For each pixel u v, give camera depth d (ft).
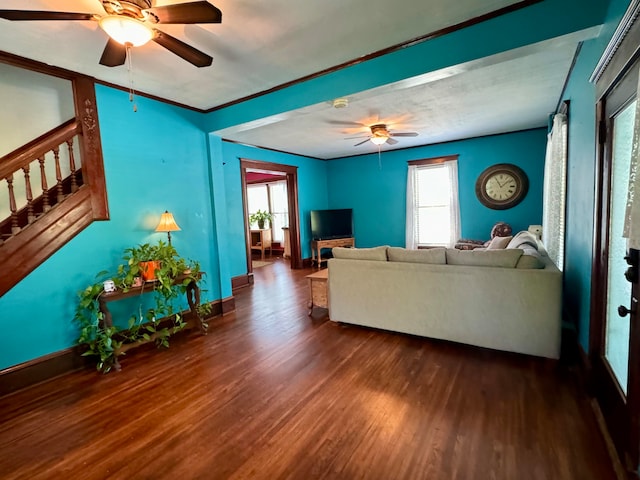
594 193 6.69
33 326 8.54
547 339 8.41
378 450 5.63
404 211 22.62
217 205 13.38
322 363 8.93
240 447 5.84
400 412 6.65
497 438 5.79
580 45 8.06
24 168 8.39
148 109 11.05
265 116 11.10
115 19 5.36
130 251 10.30
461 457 5.39
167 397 7.59
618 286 5.85
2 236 8.44
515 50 7.00
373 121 14.80
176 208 11.99
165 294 10.34
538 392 7.16
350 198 25.04
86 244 9.56
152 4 5.70
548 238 12.74
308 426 6.34
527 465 5.17
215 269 13.46
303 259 24.25
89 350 9.33
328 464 5.37
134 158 10.66
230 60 8.70
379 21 7.18
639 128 3.92
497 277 8.86
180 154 12.10
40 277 8.66
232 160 18.42
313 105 9.99
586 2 6.25
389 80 8.58
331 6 6.56
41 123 11.01
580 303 8.25
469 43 7.43
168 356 9.80
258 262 27.27
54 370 8.83
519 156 18.30
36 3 6.23
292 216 23.41
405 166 22.25
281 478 5.12
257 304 14.98
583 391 7.12
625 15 4.39
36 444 6.16
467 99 12.25
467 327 9.43
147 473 5.34
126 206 10.49
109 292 9.27
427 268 9.85
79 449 5.98
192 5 5.17
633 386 4.71
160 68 8.98
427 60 8.00
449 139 19.80
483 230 19.81
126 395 7.75
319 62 9.05
